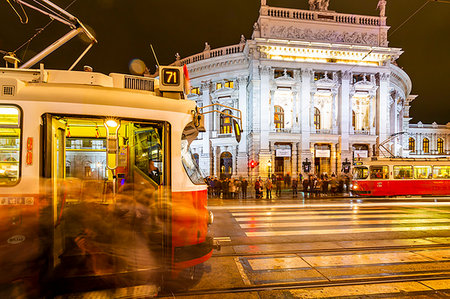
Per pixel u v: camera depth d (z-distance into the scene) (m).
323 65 28.25
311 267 5.14
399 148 33.38
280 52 27.81
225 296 3.98
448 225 9.01
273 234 7.81
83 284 3.73
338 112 28.80
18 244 3.35
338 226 8.88
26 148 3.41
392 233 7.92
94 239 4.15
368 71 28.72
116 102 3.90
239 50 30.47
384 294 4.03
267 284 4.38
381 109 28.95
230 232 8.06
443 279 4.57
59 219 3.99
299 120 28.19
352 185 19.14
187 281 4.46
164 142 4.14
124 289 3.79
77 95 3.72
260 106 27.41
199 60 32.06
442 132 43.81
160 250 4.02
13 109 3.46
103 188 4.49
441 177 18.72
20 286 3.34
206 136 30.78
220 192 20.20
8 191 3.35
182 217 4.17
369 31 29.06
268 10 28.09
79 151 5.04
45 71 3.93
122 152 4.18
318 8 29.09
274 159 28.11
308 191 22.98
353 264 5.30
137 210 4.21
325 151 28.81
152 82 4.57
